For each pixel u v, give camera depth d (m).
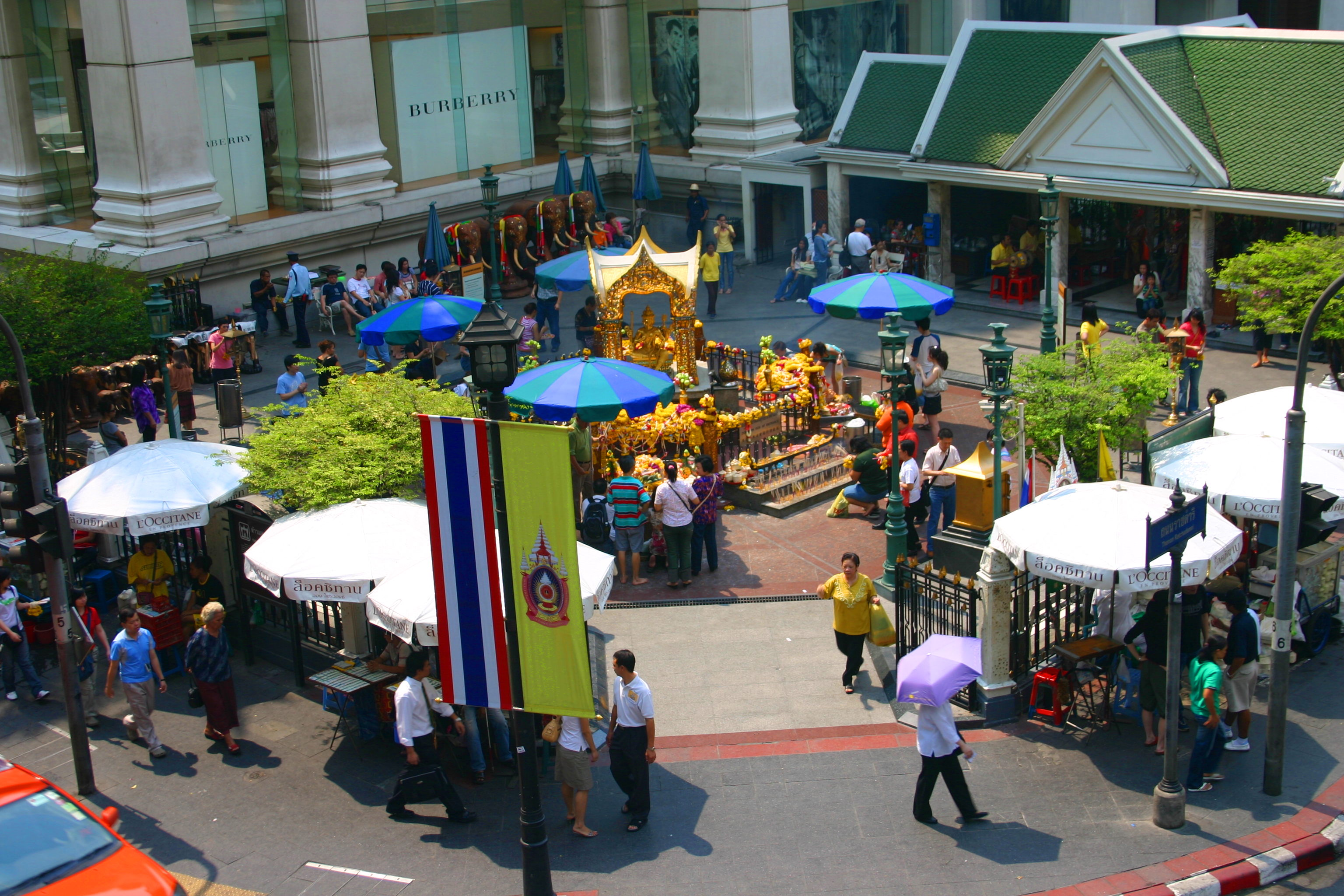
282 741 14.18
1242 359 25.41
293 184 34.09
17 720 14.87
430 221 31.05
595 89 39.84
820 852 11.73
